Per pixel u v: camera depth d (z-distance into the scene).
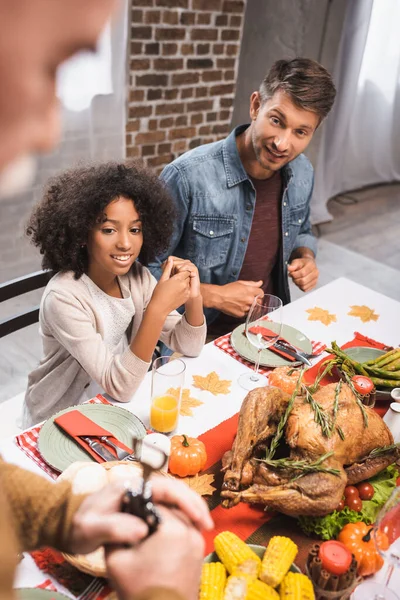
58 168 3.28
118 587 0.60
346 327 1.84
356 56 4.37
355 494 1.11
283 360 1.60
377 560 0.97
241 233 2.08
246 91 4.20
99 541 0.65
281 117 1.77
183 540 0.62
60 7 0.17
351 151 5.35
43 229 1.50
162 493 0.69
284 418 1.15
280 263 2.22
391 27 4.88
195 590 0.62
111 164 1.55
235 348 1.64
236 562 0.90
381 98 5.25
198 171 1.99
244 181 2.01
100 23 0.18
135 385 1.40
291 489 1.00
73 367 1.55
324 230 4.70
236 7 3.66
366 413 1.16
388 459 1.15
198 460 1.15
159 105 3.63
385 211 5.21
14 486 0.69
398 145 5.74
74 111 3.21
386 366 1.51
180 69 3.60
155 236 1.64
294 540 1.05
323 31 3.99
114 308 1.60
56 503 0.69
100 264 1.52
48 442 1.19
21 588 0.85
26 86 0.17
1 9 0.17
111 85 3.30
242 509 1.11
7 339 2.91
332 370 1.57
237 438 1.12
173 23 3.41
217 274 2.15
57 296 1.48
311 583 0.88
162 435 1.15
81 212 1.43
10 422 1.66
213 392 1.46
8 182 0.18
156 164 3.83
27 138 0.18
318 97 1.73
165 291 1.45
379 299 2.03
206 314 2.07
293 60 1.77
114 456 1.16
